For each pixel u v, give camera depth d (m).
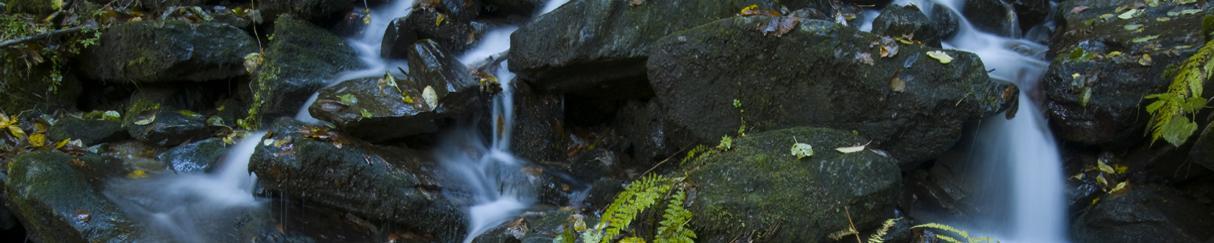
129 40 5.32
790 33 4.18
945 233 4.20
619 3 4.59
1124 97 4.32
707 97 4.40
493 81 4.95
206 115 5.43
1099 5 5.45
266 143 4.24
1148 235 4.22
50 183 4.13
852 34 4.11
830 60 4.11
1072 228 4.54
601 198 4.31
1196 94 3.45
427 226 4.21
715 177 3.71
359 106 4.52
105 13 5.64
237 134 5.02
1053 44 5.38
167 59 5.15
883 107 4.06
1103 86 4.37
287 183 4.18
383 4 5.91
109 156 4.79
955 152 4.51
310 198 4.22
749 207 3.48
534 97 5.09
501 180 4.69
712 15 4.61
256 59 5.32
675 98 4.49
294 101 4.93
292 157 4.14
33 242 4.40
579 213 4.19
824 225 3.47
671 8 4.61
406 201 4.14
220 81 5.62
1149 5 5.18
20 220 4.43
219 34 5.35
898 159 4.18
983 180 4.54
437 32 5.32
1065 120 4.51
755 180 3.62
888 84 4.04
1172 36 4.65
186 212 4.25
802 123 4.25
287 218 4.20
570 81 4.92
